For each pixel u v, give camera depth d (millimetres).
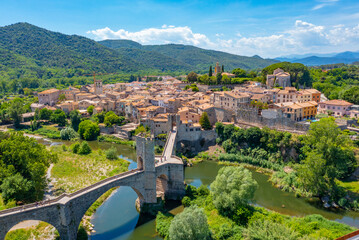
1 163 77188
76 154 130250
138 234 71875
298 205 87125
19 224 68375
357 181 95750
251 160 124250
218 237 65312
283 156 119625
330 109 145500
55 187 90500
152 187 82500
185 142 143875
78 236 67875
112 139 167500
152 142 80938
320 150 91875
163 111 175250
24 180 72375
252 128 132000
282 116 134500
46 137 175250
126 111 192625
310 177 88062
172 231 60969
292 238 56344
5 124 195875
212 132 145500
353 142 108125
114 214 82000
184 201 85688
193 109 165750
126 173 79438
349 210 82875
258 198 92000
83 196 65938
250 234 60750
